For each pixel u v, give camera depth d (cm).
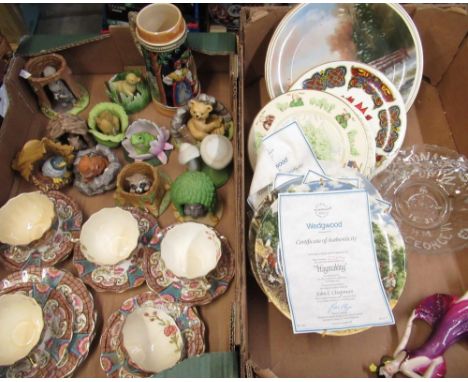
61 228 73
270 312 64
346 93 75
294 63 81
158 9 72
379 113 73
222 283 68
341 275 54
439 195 77
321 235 55
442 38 81
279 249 56
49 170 77
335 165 63
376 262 55
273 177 61
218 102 83
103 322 67
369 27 79
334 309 53
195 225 69
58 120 77
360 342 63
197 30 102
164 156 82
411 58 77
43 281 67
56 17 117
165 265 66
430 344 60
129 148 80
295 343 62
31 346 60
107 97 90
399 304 67
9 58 84
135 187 73
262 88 91
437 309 64
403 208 75
